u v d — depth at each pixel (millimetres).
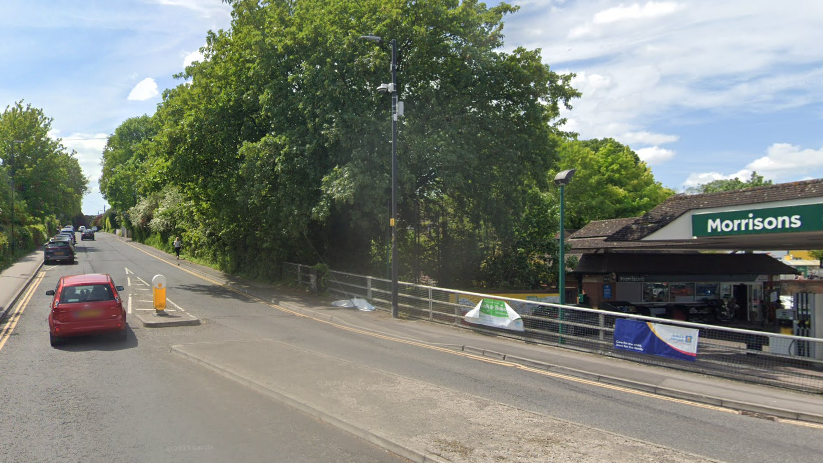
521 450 6273
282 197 21547
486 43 22781
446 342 14266
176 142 25750
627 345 12625
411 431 6828
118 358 11469
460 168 20984
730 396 9375
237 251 31312
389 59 20516
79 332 12602
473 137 21500
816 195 12328
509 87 22938
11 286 23562
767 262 27547
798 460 6492
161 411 7863
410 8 21328
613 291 26094
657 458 6121
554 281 28797
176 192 42562
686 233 15219
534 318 14562
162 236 53625
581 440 6672
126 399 8469
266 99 21938
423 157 20297
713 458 6379
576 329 13789
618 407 8773
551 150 24703
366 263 25672
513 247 27484
